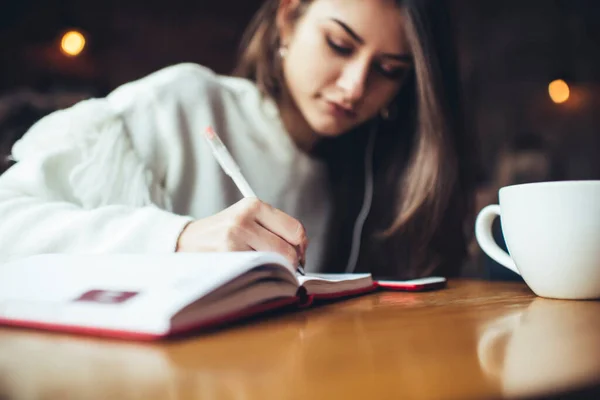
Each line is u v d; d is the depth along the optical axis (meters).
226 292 0.37
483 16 3.64
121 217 0.61
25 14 2.80
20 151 0.83
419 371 0.25
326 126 1.02
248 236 0.55
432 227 1.12
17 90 2.75
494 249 0.61
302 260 0.59
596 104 3.75
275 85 1.12
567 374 0.24
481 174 2.02
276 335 0.35
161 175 1.00
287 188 1.13
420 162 1.09
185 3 3.00
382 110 1.11
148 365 0.27
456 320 0.41
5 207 0.62
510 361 0.27
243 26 3.08
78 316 0.35
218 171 1.06
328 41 0.95
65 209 0.63
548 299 0.53
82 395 0.22
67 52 2.81
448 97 1.10
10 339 0.34
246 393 0.21
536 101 3.80
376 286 0.66
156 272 0.40
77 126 0.86
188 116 1.05
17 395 0.22
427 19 0.99
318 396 0.21
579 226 0.49
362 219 1.19
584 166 3.72
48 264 0.47
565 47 3.74
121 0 2.92
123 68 2.94
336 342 0.32
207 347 0.31
